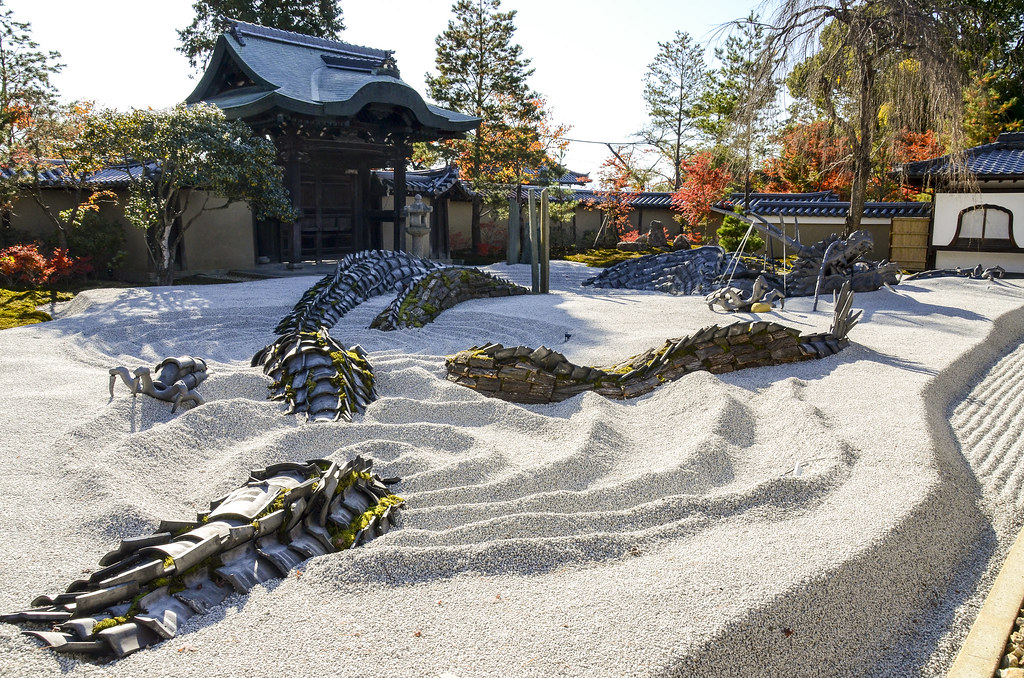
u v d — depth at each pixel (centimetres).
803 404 574
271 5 3438
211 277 1689
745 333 707
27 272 1384
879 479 447
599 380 643
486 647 274
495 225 2850
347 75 2053
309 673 259
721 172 2697
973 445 559
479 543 356
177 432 510
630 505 436
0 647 268
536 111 3069
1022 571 366
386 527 389
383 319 981
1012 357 887
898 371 709
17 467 469
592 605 304
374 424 549
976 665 293
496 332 969
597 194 3183
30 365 746
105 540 377
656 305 1189
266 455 496
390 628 289
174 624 285
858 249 1305
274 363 665
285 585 320
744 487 461
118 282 1622
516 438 551
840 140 2095
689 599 305
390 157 2109
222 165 1434
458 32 2966
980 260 1967
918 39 1727
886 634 328
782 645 294
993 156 1955
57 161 1769
